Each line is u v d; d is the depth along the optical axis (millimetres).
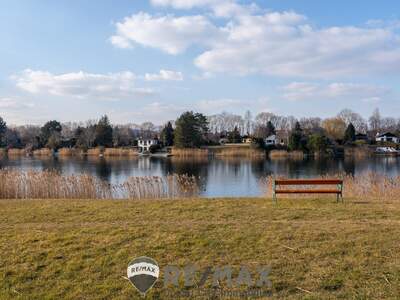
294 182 13102
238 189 28469
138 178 20484
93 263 7129
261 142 79375
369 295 5695
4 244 8211
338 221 9844
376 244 7883
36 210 11648
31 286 6270
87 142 87000
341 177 22141
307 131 93188
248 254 7473
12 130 99625
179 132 79500
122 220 10172
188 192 20938
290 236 8453
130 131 120562
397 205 12203
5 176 19328
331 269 6684
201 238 8391
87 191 19562
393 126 132500
